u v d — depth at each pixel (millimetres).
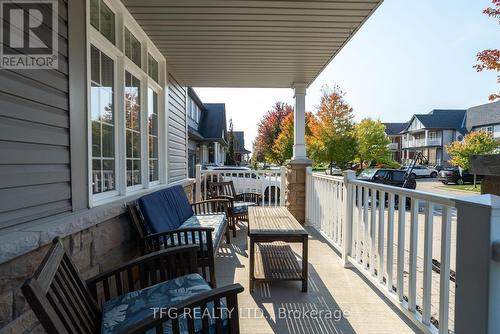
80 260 1982
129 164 3307
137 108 3559
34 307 977
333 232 4062
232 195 5879
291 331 2154
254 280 2779
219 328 1385
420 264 4023
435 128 34938
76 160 2051
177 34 3682
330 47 4102
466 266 1021
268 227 2943
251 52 4293
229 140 28703
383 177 11008
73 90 2020
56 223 1709
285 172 6215
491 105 30750
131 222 2688
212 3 2971
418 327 2098
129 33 3293
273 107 25625
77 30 2080
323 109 15531
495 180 1581
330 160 15375
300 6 3049
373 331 2150
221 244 4336
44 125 1734
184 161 6113
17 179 1529
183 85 6051
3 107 1439
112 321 1556
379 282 2645
